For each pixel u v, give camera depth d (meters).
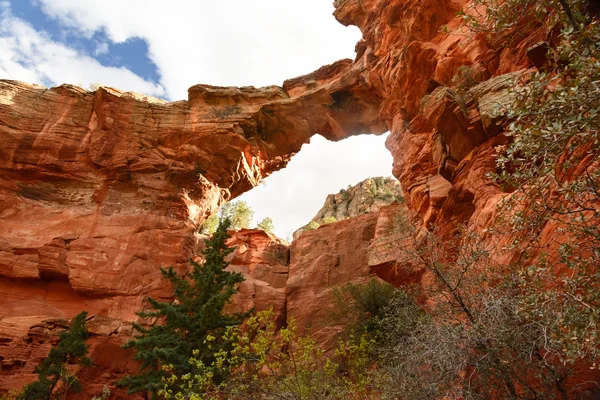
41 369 17.00
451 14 19.73
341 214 65.25
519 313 5.61
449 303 6.95
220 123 29.92
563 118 4.41
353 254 28.92
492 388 6.19
